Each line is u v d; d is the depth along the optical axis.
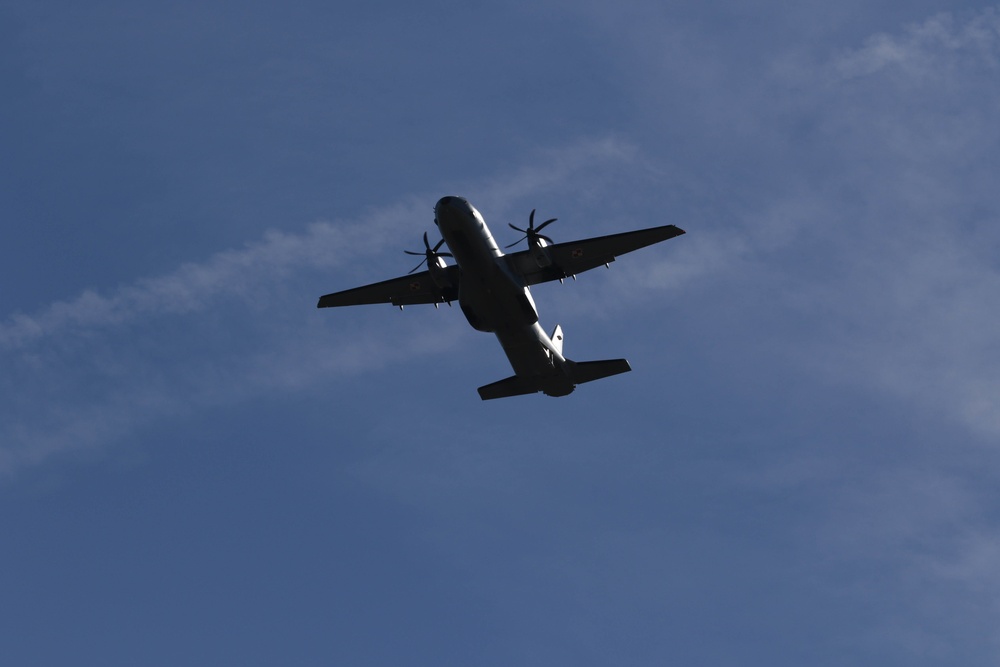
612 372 151.25
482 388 153.75
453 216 130.75
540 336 144.50
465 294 138.38
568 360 151.75
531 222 140.88
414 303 152.50
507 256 142.00
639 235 139.75
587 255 142.62
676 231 139.00
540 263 141.25
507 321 140.25
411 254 144.38
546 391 154.38
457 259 134.88
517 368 148.88
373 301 152.00
